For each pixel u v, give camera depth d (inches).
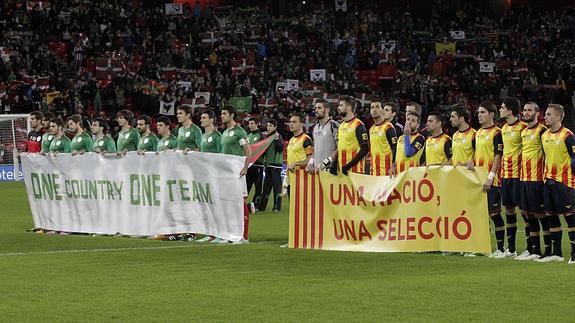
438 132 665.6
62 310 433.1
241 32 2126.0
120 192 788.0
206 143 775.7
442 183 626.8
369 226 657.6
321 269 560.7
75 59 1927.9
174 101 1782.7
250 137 1039.6
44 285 502.6
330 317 415.5
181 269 562.3
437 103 1918.1
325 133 690.2
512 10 2311.8
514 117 616.1
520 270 550.9
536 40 2164.1
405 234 642.8
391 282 507.5
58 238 775.1
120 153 786.2
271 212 1027.3
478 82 1963.6
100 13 2059.5
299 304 445.1
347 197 666.2
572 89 1973.4
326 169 679.7
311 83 1932.8
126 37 2020.2
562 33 2185.0
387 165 698.2
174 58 1973.4
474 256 621.3
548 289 483.2
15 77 1831.9
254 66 2014.0
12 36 1959.9
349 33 2209.6
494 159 614.2
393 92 1932.8
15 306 443.5
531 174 599.2
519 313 423.2
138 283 508.1
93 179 804.0
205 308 436.1
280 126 1727.4
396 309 432.8
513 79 1962.4
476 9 2336.4
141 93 1781.5
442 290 481.4
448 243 625.3
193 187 741.9
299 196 682.8
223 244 704.4
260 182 1036.5
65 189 825.5
